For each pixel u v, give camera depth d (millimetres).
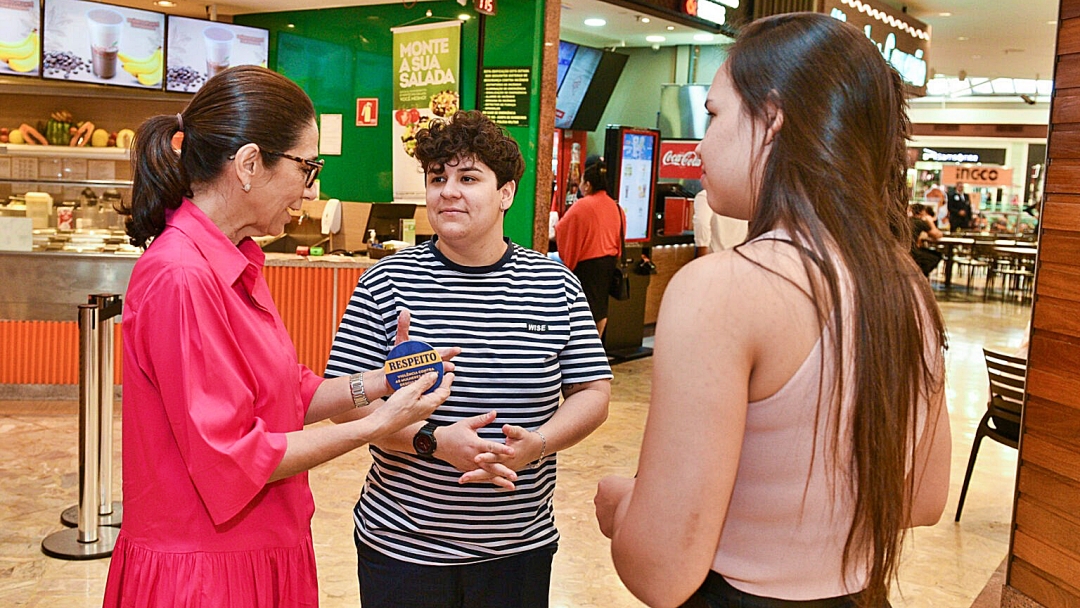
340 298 6242
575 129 10367
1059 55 3086
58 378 6133
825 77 1091
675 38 10133
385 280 1914
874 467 1049
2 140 8062
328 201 7805
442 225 1857
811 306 1040
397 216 7230
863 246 1062
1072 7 3025
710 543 1047
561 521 4234
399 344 1727
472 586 1881
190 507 1478
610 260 7363
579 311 2004
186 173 1506
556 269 2006
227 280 1477
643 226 8594
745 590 1110
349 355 1881
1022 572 3254
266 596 1555
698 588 1148
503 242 1975
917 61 10031
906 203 1259
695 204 7988
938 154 21234
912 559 3938
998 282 17203
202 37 8445
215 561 1494
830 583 1114
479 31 7109
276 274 6156
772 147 1105
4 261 5977
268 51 8938
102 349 3846
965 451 5777
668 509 1035
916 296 1134
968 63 14195
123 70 8164
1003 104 19672
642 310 8680
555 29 6902
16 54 7711
